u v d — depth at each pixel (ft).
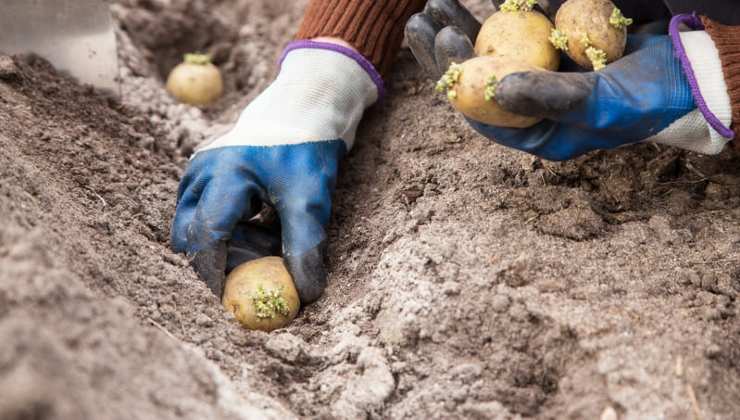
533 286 3.66
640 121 3.62
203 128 4.62
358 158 4.26
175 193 4.18
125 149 4.32
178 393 3.32
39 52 4.37
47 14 4.34
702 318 3.58
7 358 3.06
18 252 3.32
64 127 4.22
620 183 3.96
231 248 3.93
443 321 3.65
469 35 3.76
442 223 3.88
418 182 4.06
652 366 3.46
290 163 3.94
